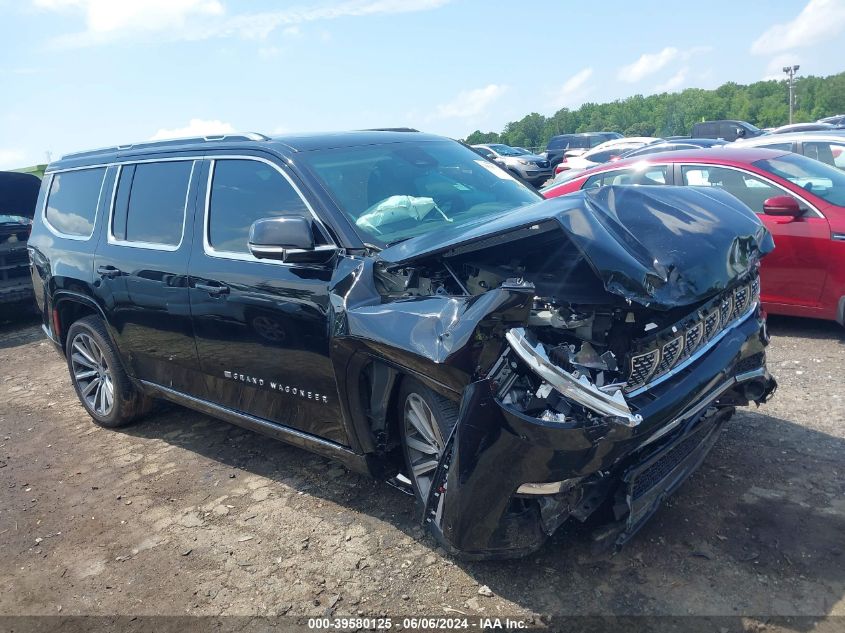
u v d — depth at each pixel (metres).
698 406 2.99
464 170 4.41
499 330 2.63
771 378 3.64
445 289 3.16
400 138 4.50
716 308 3.10
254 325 3.78
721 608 2.74
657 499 2.96
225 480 4.31
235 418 4.26
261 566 3.37
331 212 3.57
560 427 2.53
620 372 2.77
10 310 9.38
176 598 3.21
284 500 3.97
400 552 3.35
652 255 2.93
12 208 9.53
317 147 4.01
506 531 2.78
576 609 2.82
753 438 4.06
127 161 4.86
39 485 4.54
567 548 3.21
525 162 23.33
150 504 4.11
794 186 5.93
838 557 2.96
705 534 3.20
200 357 4.27
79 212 5.21
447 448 2.84
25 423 5.76
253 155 4.01
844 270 5.59
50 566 3.59
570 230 2.74
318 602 3.06
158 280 4.35
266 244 3.38
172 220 4.38
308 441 3.79
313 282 3.46
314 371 3.53
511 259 3.45
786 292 5.95
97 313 5.18
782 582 2.84
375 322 3.07
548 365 2.53
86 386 5.52
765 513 3.31
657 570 2.99
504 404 2.61
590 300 2.93
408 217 3.75
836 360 5.31
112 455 4.91
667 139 22.27
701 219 3.28
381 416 3.35
